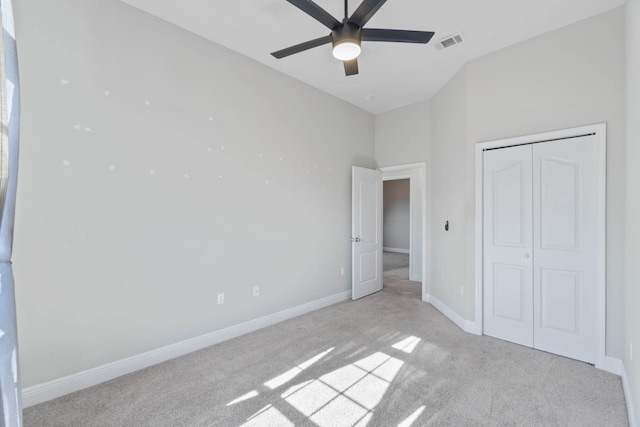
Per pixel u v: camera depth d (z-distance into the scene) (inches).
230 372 95.9
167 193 103.6
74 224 85.0
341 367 99.0
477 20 102.4
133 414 76.0
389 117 190.5
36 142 79.0
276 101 138.6
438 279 160.1
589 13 99.3
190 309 109.9
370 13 74.9
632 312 74.7
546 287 110.3
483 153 125.5
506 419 74.0
